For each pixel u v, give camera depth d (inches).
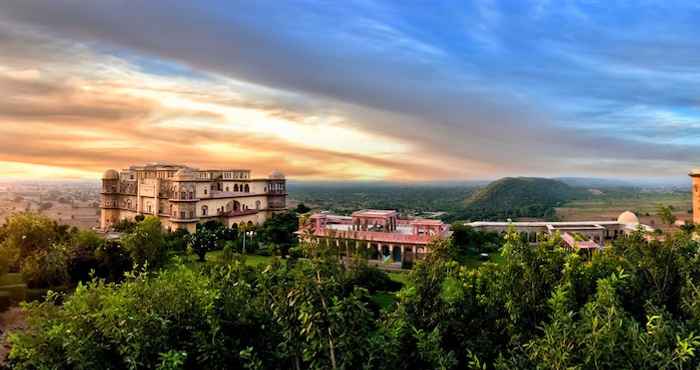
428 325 666.2
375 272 1871.3
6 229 2372.0
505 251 715.4
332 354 488.1
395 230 3617.1
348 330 502.6
